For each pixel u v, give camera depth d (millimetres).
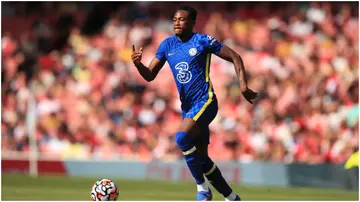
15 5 79000
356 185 44000
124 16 72688
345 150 51656
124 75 64688
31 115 57312
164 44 23984
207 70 23438
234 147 55031
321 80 58125
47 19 77688
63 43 75562
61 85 66438
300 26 65688
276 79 59062
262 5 68938
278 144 53750
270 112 55844
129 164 52188
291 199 33719
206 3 71375
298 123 54469
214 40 23281
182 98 23609
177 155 56812
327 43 63406
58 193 34188
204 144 23594
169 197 32938
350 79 58125
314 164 46000
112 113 61625
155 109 60250
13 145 62531
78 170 53906
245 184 47469
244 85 22688
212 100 23250
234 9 70062
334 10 66875
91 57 68688
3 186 40625
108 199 24438
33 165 54812
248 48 64812
